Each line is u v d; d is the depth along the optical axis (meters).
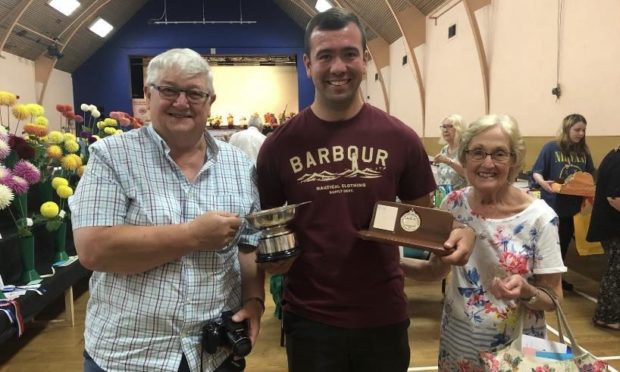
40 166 3.11
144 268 1.13
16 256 3.00
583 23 4.18
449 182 3.79
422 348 3.00
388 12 9.27
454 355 1.53
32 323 3.45
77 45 13.13
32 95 11.61
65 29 11.70
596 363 1.25
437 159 3.66
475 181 1.46
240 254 1.42
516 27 5.29
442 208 1.61
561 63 4.51
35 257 3.33
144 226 1.14
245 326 1.27
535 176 4.09
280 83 15.54
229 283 1.31
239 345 1.18
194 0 14.57
